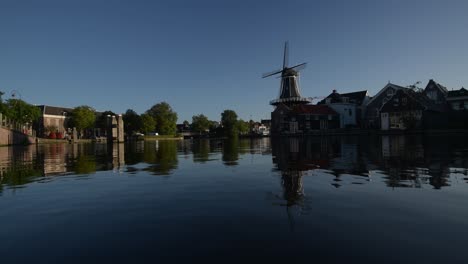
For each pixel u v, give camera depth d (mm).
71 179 10961
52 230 5410
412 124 55344
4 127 49375
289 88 76312
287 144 33562
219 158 18578
